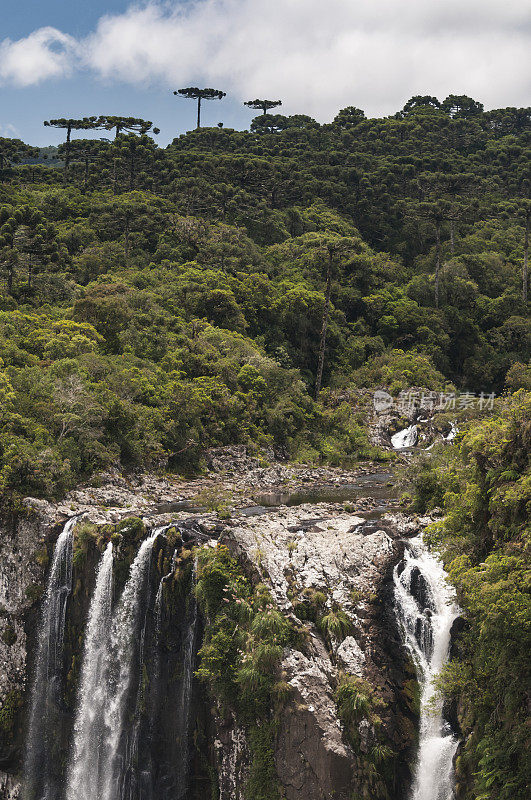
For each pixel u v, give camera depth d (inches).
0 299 3676.2
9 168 6894.7
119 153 6466.5
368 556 1694.1
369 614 1553.9
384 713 1411.2
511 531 1338.6
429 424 3609.7
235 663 1565.0
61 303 3902.6
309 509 2187.5
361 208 6742.1
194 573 1747.0
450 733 1401.3
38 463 2265.0
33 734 1945.1
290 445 3326.8
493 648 1274.6
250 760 1512.1
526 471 1341.0
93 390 2748.5
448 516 1574.8
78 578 1971.0
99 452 2536.9
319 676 1470.2
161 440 2832.2
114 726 1828.2
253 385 3464.6
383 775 1373.0
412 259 6432.1
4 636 2053.4
